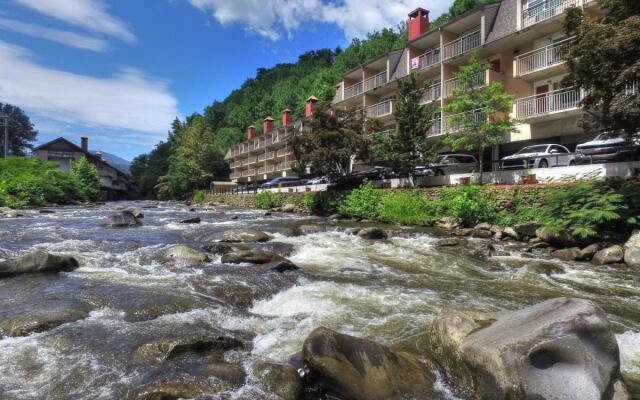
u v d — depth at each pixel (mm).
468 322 4355
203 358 4160
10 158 41812
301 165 25281
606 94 10570
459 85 20922
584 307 3568
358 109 25422
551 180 15398
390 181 24078
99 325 4984
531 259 10445
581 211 11297
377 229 14188
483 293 7301
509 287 7812
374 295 6895
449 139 20703
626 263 9633
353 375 3600
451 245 12336
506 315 4312
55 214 23594
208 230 14742
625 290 7660
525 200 15031
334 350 3754
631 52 9625
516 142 23766
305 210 27719
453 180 20281
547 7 21500
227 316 5641
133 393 3381
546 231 11961
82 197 48000
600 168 14039
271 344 4770
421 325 5488
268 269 8273
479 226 14953
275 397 3457
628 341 5121
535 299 6973
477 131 19062
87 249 10281
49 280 7164
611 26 9906
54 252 9641
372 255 10992
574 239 11164
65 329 4797
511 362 3297
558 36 21750
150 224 17859
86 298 5969
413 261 10281
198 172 69375
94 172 55000
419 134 21125
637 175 12930
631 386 3879
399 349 4633
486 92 18938
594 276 8719
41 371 3789
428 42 30547
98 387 3514
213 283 7094
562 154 16984
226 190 55531
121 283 7020
